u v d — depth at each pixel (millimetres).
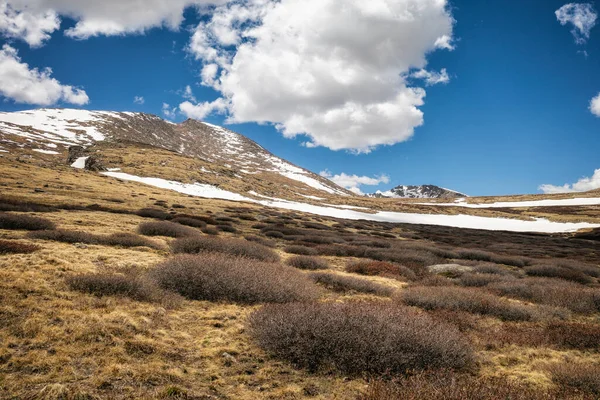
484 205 160750
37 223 18547
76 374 5270
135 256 14328
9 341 5898
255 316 7754
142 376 5426
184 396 4996
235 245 17156
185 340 7020
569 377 6484
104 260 12734
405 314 7770
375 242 37188
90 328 6629
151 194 68188
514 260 30375
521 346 8789
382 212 117688
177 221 33406
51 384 4824
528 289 15836
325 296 12375
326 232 45375
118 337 6551
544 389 6125
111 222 26641
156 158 124812
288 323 6754
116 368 5492
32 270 9484
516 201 168625
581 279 22172
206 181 108750
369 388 5027
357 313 7035
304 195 155875
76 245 14883
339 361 6082
